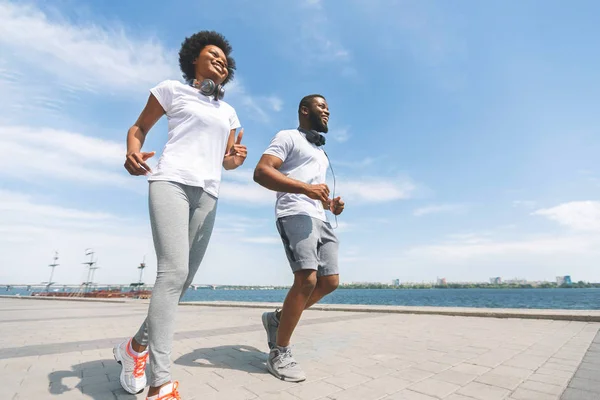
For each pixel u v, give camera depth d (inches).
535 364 94.9
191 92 76.8
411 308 266.8
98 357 110.3
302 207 87.3
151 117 73.7
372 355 109.7
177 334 160.2
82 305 440.1
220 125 77.9
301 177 91.0
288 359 84.9
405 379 81.5
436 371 89.0
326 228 94.6
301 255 82.3
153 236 64.6
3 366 97.8
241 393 71.3
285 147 90.0
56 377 85.5
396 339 141.0
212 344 132.0
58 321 227.3
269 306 345.1
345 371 89.7
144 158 66.8
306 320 217.0
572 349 114.7
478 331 161.5
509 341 133.0
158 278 61.6
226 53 88.7
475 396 68.6
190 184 68.4
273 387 75.6
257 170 84.2
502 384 76.3
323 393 71.2
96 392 73.4
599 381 77.1
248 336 153.4
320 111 100.0
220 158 79.0
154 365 57.5
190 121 73.2
